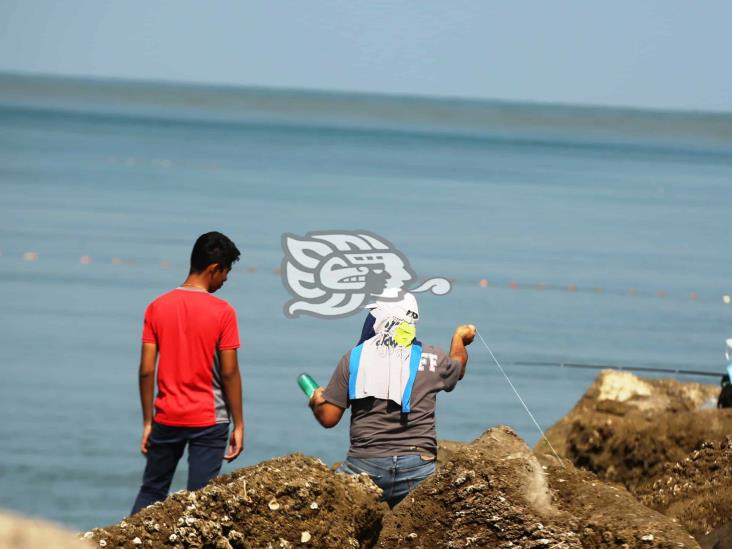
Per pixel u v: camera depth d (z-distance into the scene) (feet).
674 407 75.66
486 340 192.13
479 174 653.30
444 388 50.03
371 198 462.60
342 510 41.57
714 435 57.47
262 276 259.80
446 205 446.60
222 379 55.83
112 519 104.42
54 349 179.22
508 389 153.79
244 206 408.67
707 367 174.81
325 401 49.75
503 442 44.04
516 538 40.01
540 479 41.70
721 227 407.23
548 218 412.77
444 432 129.39
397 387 48.78
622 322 217.56
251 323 203.21
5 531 18.31
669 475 53.67
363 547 42.19
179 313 55.36
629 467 59.00
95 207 385.70
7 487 110.73
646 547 38.37
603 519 39.96
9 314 206.49
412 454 48.42
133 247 296.51
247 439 126.82
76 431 131.75
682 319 225.56
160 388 55.62
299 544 40.75
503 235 355.56
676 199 524.11
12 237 305.32
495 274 275.80
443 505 41.65
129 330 199.00
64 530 19.24
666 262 312.09
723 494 50.14
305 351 181.27
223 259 56.80
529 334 200.13
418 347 49.85
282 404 144.66
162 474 56.03
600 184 606.55
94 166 567.18
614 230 383.45
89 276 252.21
